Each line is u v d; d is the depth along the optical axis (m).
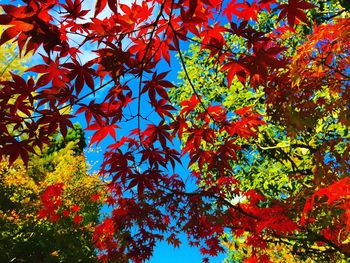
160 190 4.75
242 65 2.10
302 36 4.89
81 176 14.65
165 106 2.55
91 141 2.56
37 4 1.63
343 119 3.06
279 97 3.24
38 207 9.78
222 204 4.60
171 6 2.03
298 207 3.62
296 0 1.89
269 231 4.38
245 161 7.74
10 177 10.23
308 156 6.21
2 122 2.08
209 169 3.09
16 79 2.00
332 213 2.90
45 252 6.08
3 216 7.14
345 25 2.35
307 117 3.18
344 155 2.76
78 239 7.38
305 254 4.87
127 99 2.44
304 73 3.04
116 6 1.80
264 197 4.54
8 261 5.66
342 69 3.13
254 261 4.65
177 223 5.23
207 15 2.20
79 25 2.06
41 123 2.15
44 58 1.96
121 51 2.12
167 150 2.83
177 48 2.26
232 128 2.96
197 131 2.93
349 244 3.50
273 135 6.82
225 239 7.49
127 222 4.98
